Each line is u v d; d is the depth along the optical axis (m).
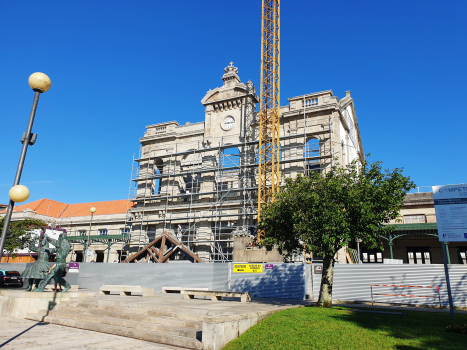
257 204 38.06
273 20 44.84
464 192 15.52
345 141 40.59
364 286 23.41
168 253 35.25
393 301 22.66
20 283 32.62
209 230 39.38
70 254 57.91
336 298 23.61
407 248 37.66
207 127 43.66
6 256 48.81
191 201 40.69
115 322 13.40
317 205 16.75
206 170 40.50
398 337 10.44
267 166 38.97
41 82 10.31
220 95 44.03
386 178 17.39
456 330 11.25
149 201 44.72
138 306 14.75
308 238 16.41
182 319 12.77
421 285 22.41
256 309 13.91
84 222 58.97
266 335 10.77
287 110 40.31
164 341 11.16
